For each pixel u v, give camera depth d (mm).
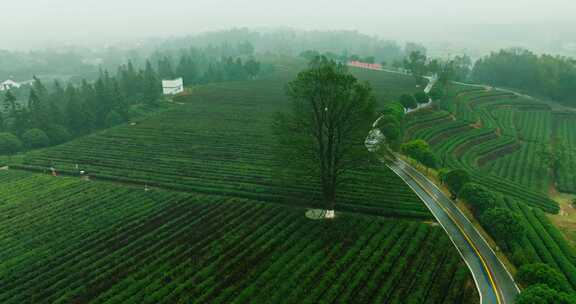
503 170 89062
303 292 42031
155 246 52125
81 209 63750
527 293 36062
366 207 61781
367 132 56438
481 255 49469
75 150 94875
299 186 70438
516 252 46375
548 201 71250
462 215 60375
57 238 55594
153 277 45688
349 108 54094
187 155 89375
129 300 41625
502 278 44844
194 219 59719
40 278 46875
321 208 62188
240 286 43531
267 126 110812
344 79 53062
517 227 49656
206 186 72062
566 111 147500
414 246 50094
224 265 47438
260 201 66438
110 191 71000
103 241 54375
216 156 88438
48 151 94812
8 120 114562
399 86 164500
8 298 44062
